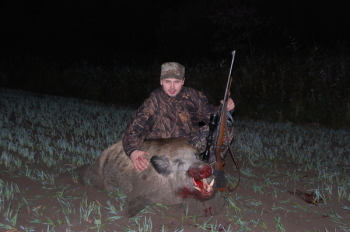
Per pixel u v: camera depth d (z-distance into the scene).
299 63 12.46
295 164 6.30
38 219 3.64
